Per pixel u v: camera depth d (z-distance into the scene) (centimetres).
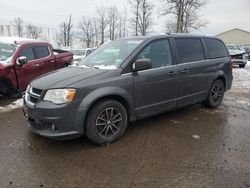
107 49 515
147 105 470
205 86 586
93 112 399
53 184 313
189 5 3275
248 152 393
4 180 321
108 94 407
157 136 454
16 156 382
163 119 545
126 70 438
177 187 306
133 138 445
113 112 425
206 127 499
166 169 344
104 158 375
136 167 350
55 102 379
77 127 388
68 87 382
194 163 360
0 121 543
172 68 503
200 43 584
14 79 705
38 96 396
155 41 491
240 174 331
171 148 407
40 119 386
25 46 765
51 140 438
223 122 529
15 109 632
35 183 315
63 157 379
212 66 594
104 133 418
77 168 349
